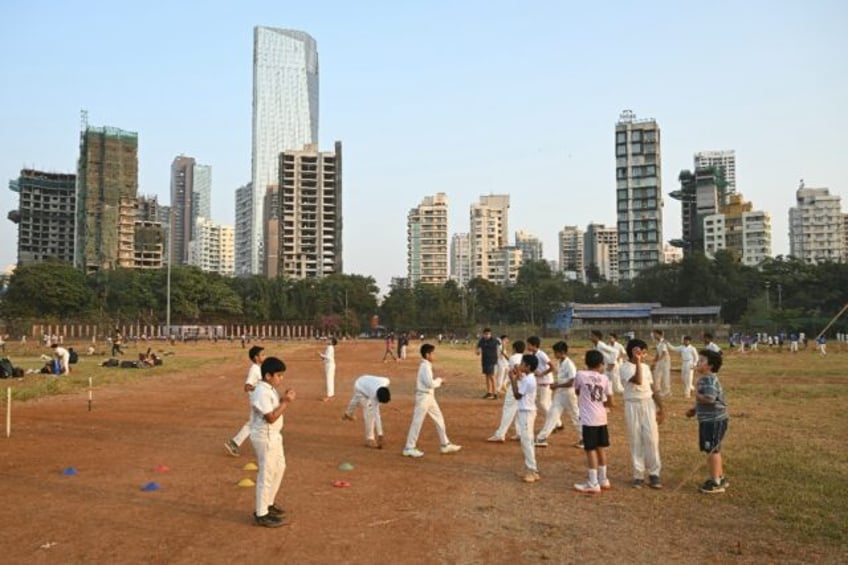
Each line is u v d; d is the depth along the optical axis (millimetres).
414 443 11641
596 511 8266
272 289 120312
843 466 10594
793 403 18797
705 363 9227
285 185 155000
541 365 13711
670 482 9711
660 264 125688
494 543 7047
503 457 11609
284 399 7734
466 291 128375
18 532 7293
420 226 176125
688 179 173500
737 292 109562
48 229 161875
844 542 7133
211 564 6371
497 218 193625
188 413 17172
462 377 29312
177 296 104750
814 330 85812
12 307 90312
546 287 114438
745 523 7770
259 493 7566
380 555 6656
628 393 9617
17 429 14453
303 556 6605
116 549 6766
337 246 157875
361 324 128250
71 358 34781
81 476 9953
